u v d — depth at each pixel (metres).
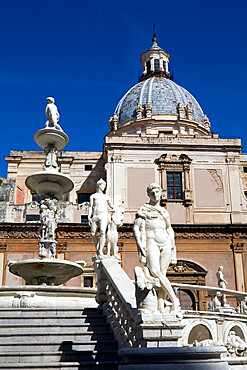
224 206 35.22
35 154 40.12
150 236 8.34
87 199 39.38
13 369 8.05
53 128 16.86
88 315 10.65
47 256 15.98
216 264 33.00
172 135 37.50
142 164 36.03
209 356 5.76
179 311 7.96
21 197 39.12
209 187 35.66
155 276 8.11
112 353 8.87
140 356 5.85
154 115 46.59
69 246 33.03
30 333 9.41
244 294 14.52
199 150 36.59
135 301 8.92
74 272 15.73
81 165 39.81
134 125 45.78
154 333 7.52
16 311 10.81
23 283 32.06
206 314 12.34
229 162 36.41
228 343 12.36
